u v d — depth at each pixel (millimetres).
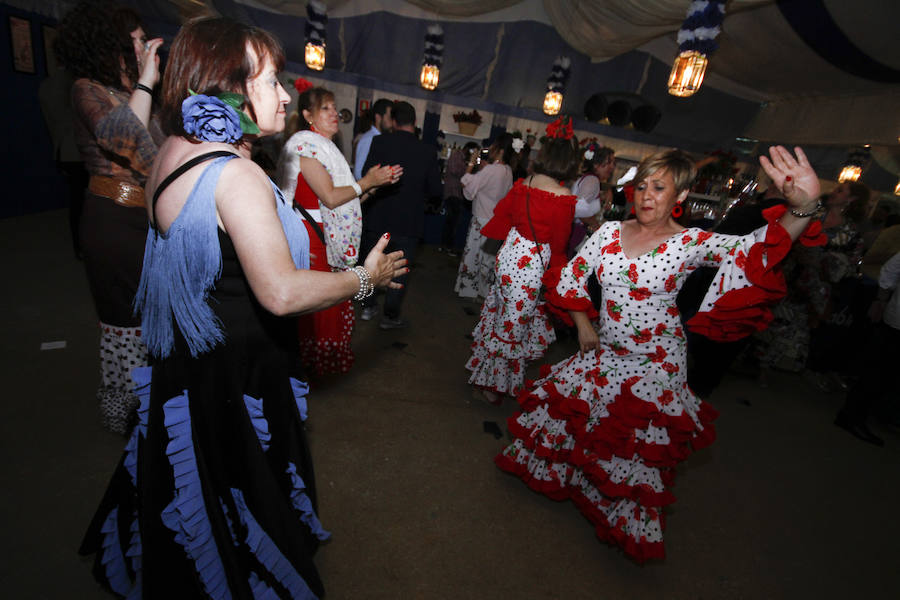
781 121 8641
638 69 9078
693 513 2320
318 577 1332
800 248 3490
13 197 5027
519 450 2170
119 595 1376
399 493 2068
